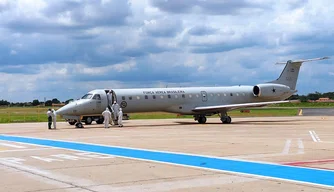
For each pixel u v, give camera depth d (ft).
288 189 33.50
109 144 72.43
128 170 43.60
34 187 35.17
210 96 155.74
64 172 42.60
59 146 69.87
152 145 69.92
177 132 103.91
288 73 170.19
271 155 54.95
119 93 139.23
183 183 36.42
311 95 572.51
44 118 220.64
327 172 41.39
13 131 114.73
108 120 128.67
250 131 105.50
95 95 135.64
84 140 81.41
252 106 149.59
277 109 342.03
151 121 174.81
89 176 40.14
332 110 297.12
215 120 185.16
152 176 39.91
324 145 67.72
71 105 131.75
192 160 50.80
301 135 90.38
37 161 51.11
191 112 152.25
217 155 55.36
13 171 43.60
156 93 145.59
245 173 41.11
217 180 37.65
